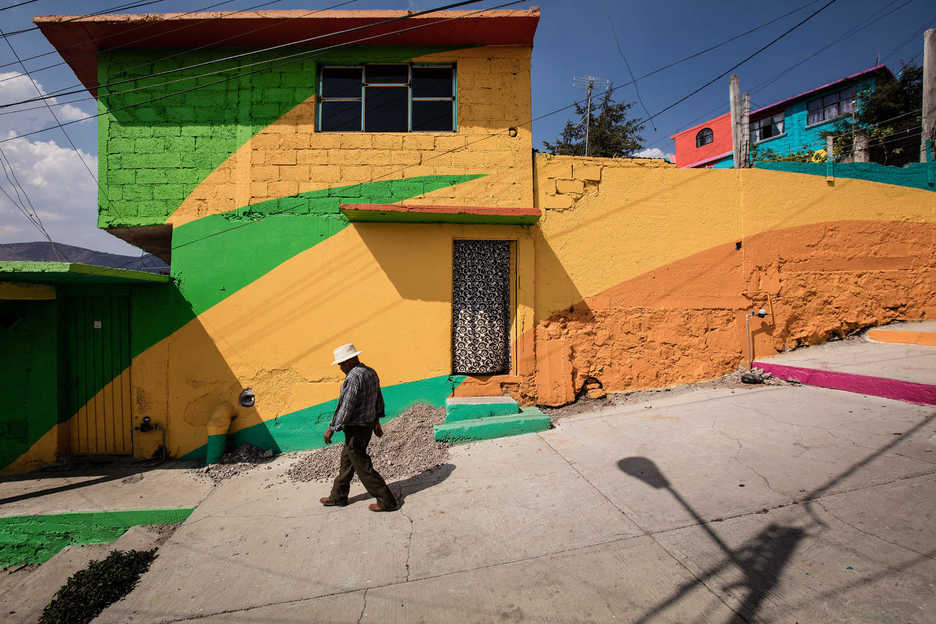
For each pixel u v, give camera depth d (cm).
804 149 1808
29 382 646
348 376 447
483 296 698
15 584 478
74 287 667
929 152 895
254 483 560
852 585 264
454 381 681
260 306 671
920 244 790
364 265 680
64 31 648
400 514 426
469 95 705
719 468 429
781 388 648
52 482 593
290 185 685
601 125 2475
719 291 734
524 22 652
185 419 657
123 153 685
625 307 716
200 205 680
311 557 374
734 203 742
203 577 364
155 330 659
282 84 696
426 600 305
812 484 379
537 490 436
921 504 331
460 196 695
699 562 304
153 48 696
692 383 723
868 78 1941
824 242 762
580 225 712
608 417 616
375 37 682
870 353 684
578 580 304
